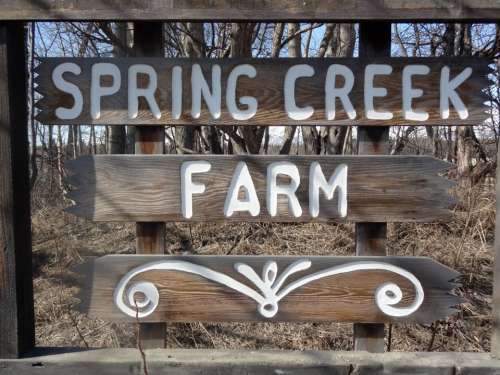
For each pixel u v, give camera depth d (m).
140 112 2.28
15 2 2.16
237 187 2.30
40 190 10.36
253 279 2.32
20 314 2.29
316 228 5.57
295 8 2.15
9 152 2.23
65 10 2.17
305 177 2.30
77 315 4.49
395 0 2.13
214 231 5.75
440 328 4.03
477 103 2.25
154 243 2.36
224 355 2.30
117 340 3.96
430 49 7.45
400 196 2.29
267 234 5.57
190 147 6.86
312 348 4.00
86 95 2.28
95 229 6.89
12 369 2.26
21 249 2.30
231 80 2.27
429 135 9.24
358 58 2.26
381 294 2.32
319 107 2.27
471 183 5.82
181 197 2.30
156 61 2.27
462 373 2.20
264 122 2.27
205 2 2.15
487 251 4.84
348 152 7.27
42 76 2.28
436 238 5.09
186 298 2.33
